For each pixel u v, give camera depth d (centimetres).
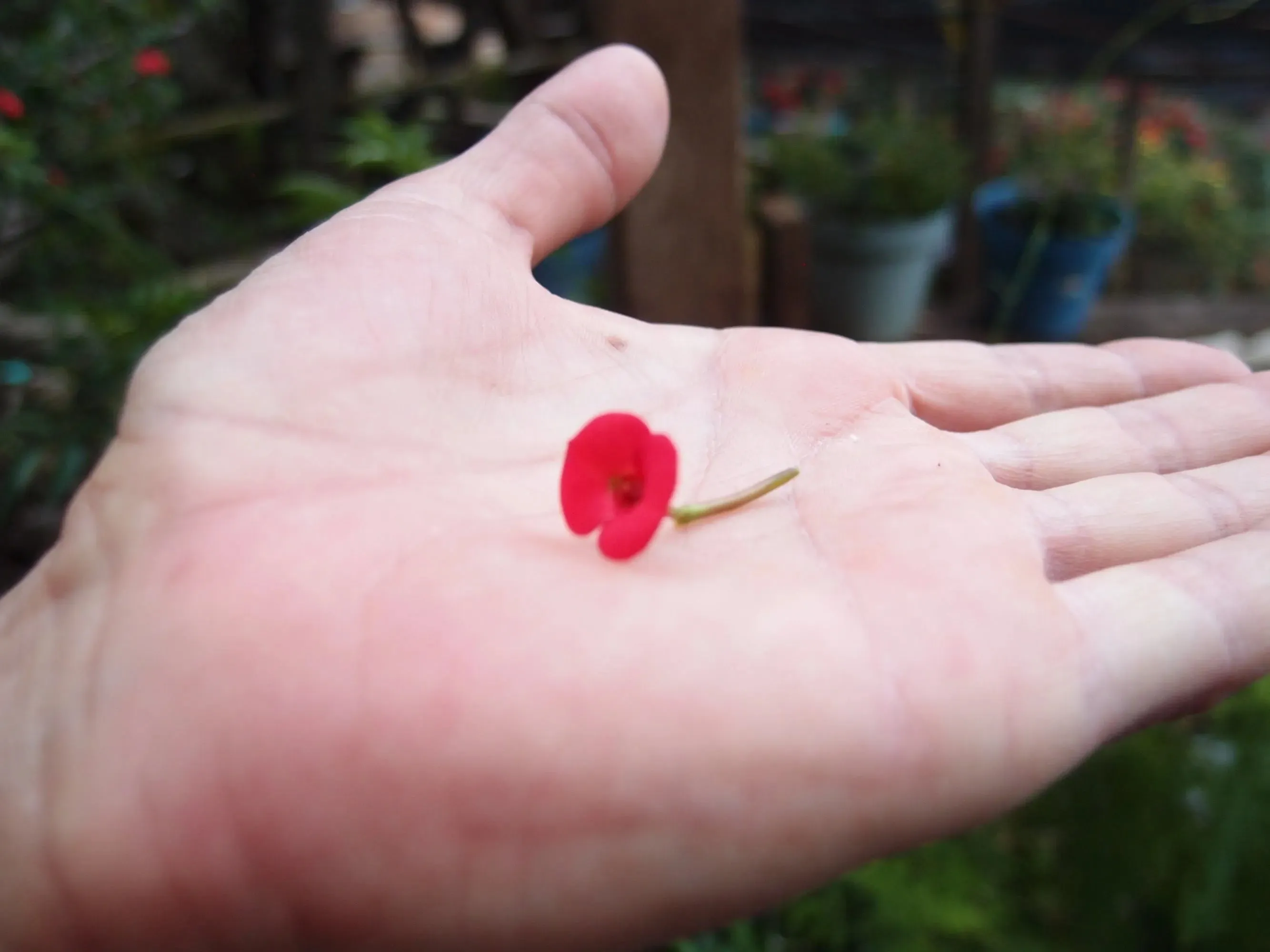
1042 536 13
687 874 10
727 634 10
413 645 10
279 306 13
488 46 62
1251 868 20
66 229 30
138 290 26
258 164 46
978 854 21
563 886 9
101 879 9
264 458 12
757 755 10
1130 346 19
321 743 9
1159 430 16
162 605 10
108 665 10
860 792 10
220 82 48
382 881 9
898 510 13
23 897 9
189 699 10
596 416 15
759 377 17
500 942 10
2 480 28
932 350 18
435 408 14
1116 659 11
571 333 16
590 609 11
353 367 13
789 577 12
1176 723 22
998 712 10
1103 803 21
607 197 17
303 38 42
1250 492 14
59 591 11
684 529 14
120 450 12
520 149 16
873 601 11
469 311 15
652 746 9
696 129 25
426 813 9
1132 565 12
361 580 11
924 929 20
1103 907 21
